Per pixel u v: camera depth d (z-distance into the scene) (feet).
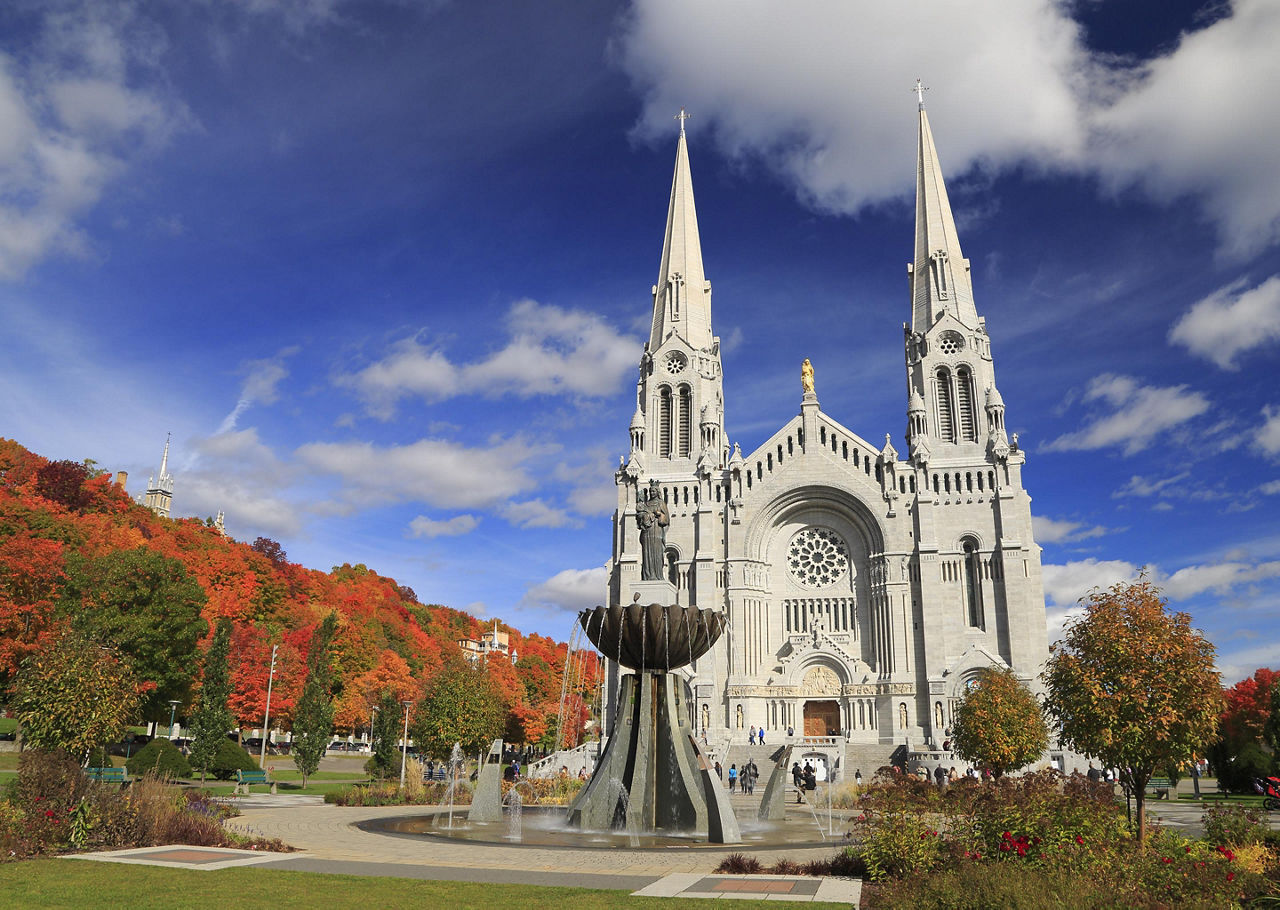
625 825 104.94
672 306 323.57
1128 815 77.97
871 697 262.67
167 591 239.91
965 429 280.51
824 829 115.14
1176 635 86.43
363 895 58.44
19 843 74.84
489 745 201.16
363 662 398.42
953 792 73.05
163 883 61.62
